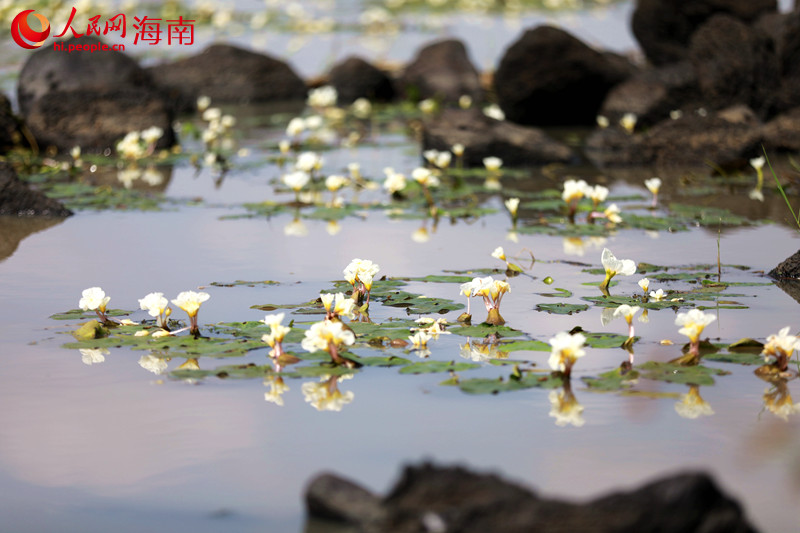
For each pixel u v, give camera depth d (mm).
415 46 20562
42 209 7551
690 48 12188
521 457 3080
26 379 3857
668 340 4305
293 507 2746
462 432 3285
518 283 5418
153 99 11320
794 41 11609
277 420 3406
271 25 23594
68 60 12352
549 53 13219
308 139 11609
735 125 9914
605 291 5184
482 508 2133
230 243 6574
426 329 4426
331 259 6062
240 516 2701
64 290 5312
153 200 8172
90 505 2797
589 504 2146
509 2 27547
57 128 10922
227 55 15781
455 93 15172
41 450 3182
